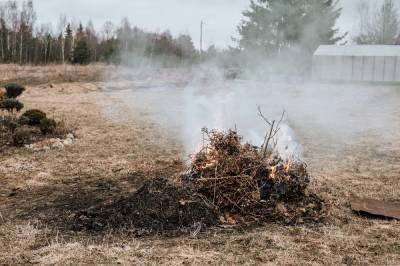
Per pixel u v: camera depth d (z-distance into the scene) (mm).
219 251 4762
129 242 4957
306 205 5977
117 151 10344
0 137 11078
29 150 10156
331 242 5035
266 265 4434
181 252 4707
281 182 6012
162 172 8336
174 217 5445
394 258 4629
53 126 12008
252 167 6105
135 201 5734
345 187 7367
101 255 4625
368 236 5246
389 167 8945
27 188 7281
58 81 25844
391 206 6273
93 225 5383
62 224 5535
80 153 10047
